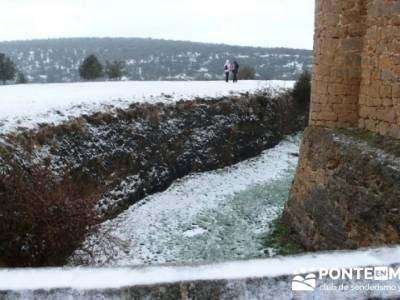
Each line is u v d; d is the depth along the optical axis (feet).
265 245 27.81
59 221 20.66
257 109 55.47
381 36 22.61
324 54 26.48
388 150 20.75
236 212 34.68
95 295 7.57
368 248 8.63
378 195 19.85
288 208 30.07
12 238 20.02
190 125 46.16
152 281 7.73
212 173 46.39
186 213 34.88
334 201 23.47
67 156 31.60
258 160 52.06
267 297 7.66
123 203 35.45
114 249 26.27
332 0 25.66
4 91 46.62
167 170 41.70
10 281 7.76
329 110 26.37
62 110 34.86
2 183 22.15
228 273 7.87
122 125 38.32
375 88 23.24
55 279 7.80
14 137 28.14
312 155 26.63
